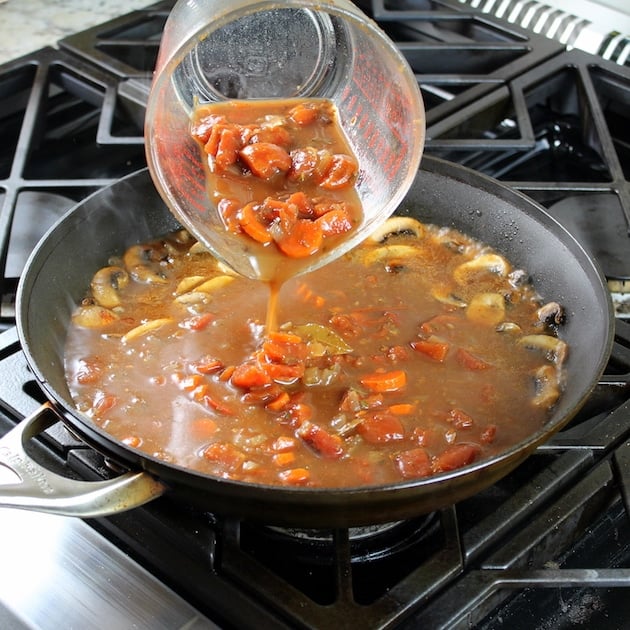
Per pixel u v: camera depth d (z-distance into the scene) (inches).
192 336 28.1
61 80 39.2
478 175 30.4
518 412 26.4
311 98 29.0
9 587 23.4
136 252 30.4
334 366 27.0
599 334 25.9
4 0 45.6
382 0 43.4
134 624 22.9
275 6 23.9
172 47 24.7
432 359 27.8
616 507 26.4
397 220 31.7
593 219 33.1
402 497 21.8
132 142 35.1
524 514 24.8
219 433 25.5
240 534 24.4
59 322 27.7
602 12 41.4
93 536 24.3
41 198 33.5
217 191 27.2
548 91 39.1
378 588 24.1
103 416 25.8
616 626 23.9
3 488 22.2
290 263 26.8
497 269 30.3
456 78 38.4
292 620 22.7
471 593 23.3
